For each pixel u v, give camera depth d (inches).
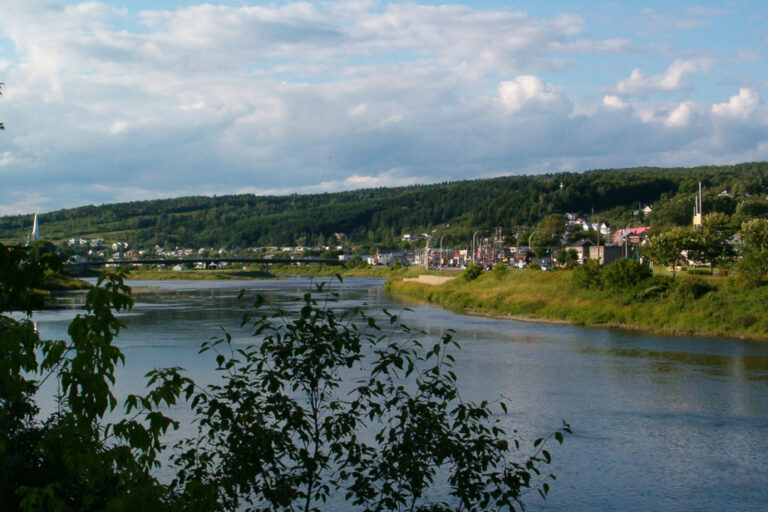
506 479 363.3
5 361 264.8
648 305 2412.6
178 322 2379.4
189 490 259.0
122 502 242.4
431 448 353.7
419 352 1435.8
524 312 2723.9
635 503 742.5
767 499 759.7
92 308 261.6
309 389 370.0
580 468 845.8
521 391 1243.2
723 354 1697.8
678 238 2925.7
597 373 1427.2
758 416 1085.8
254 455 334.6
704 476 823.1
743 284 2277.3
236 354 1539.1
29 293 313.4
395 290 4584.2
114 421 914.7
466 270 3983.8
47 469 332.8
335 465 758.5
